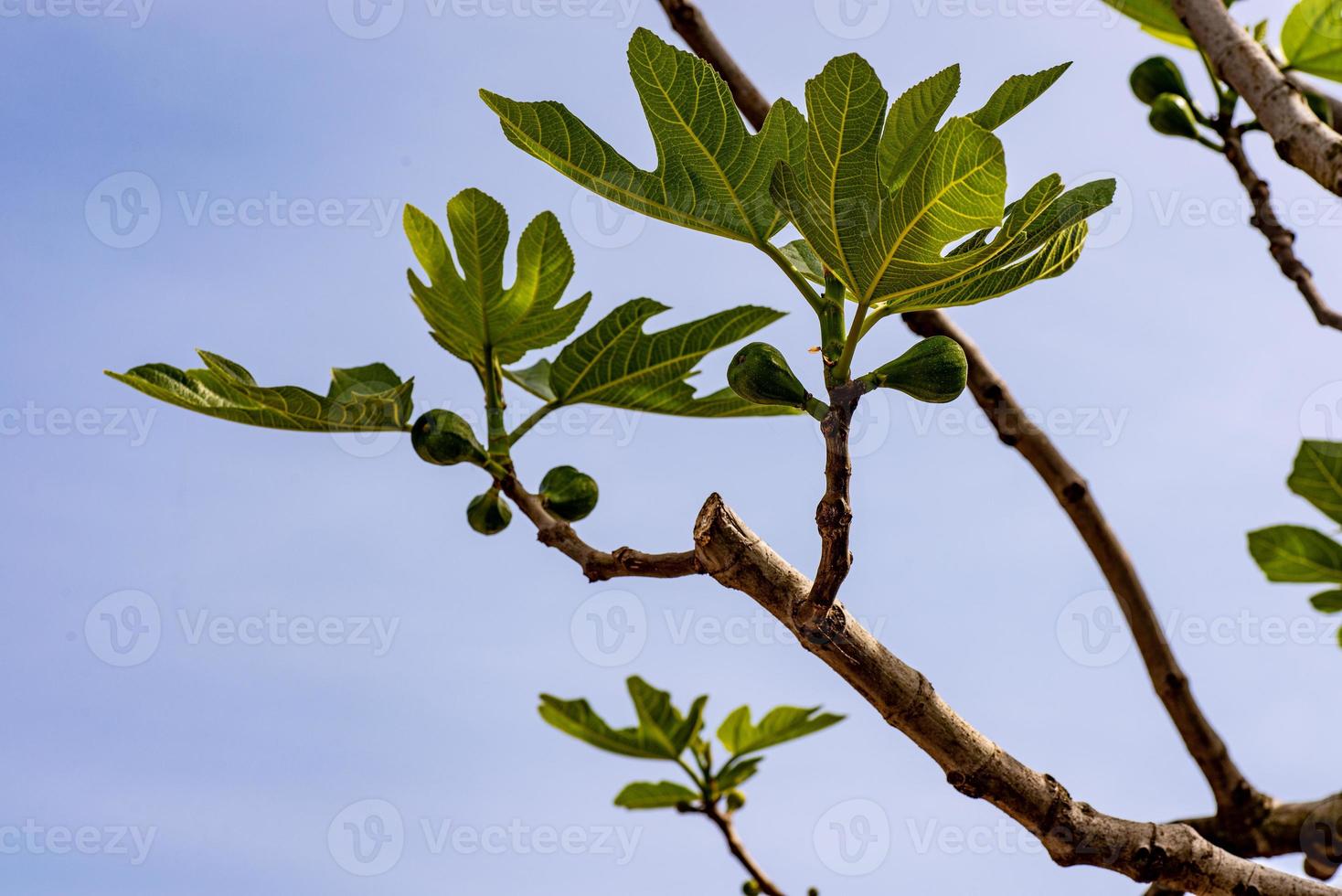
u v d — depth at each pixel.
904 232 1.33
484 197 1.52
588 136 1.39
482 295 1.54
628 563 1.43
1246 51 1.43
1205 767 1.67
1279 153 1.42
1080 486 1.68
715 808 1.86
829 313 1.37
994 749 1.35
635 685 1.86
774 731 1.88
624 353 1.55
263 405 1.51
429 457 1.49
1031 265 1.37
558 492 1.51
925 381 1.34
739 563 1.34
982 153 1.30
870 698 1.34
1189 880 1.36
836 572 1.32
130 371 1.49
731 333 1.55
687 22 1.65
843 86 1.32
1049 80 1.36
